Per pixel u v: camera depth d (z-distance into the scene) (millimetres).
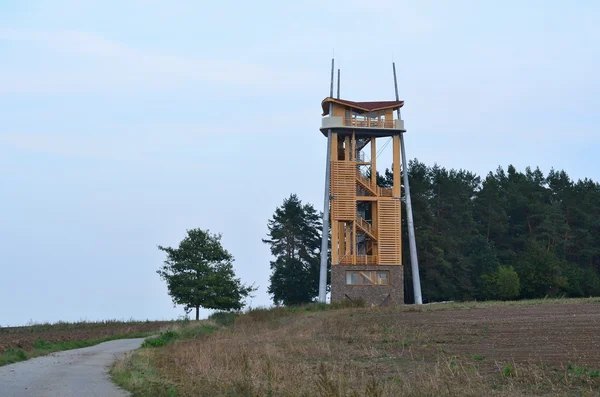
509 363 20078
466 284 79875
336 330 33750
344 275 63844
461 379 16984
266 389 16391
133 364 24594
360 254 68625
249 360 21078
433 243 78625
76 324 65750
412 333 30875
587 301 46719
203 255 71000
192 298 69000
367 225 66188
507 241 92125
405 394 14922
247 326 46594
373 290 63938
